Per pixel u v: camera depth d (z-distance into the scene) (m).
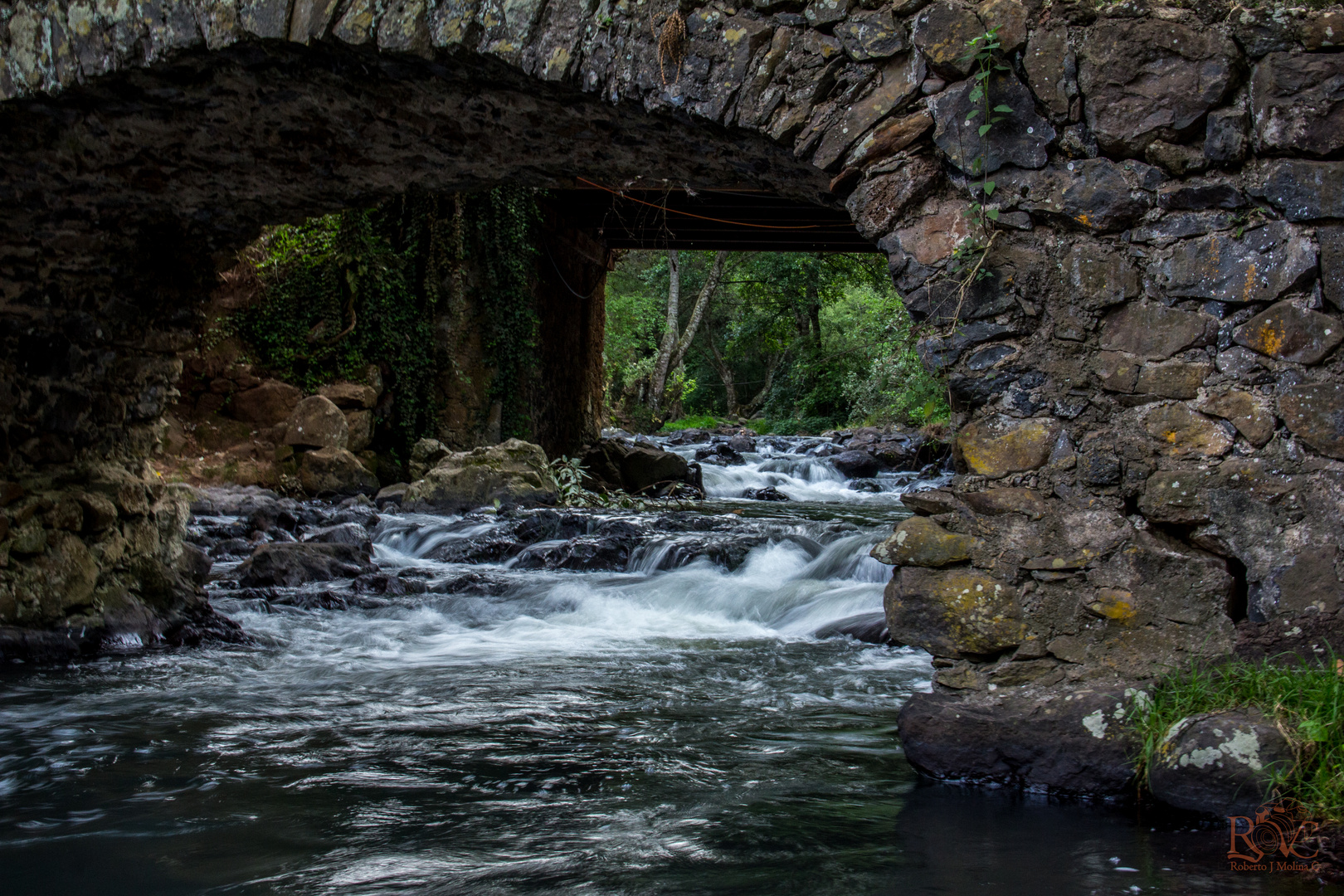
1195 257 3.27
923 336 3.54
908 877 2.79
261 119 4.54
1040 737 3.33
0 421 5.52
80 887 2.84
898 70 3.52
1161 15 3.28
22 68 4.36
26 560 5.67
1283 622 3.17
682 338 34.22
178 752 4.10
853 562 8.77
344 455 13.07
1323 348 3.17
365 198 5.38
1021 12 3.37
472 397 14.77
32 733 4.37
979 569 3.44
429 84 4.14
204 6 4.02
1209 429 3.26
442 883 2.82
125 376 6.06
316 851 3.06
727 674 5.68
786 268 25.47
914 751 3.52
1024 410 3.43
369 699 5.03
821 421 31.25
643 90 3.77
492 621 7.34
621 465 16.33
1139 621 3.29
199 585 6.84
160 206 5.30
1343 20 3.14
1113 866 2.82
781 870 2.86
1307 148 3.17
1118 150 3.32
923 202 3.53
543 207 15.38
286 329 13.77
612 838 3.14
